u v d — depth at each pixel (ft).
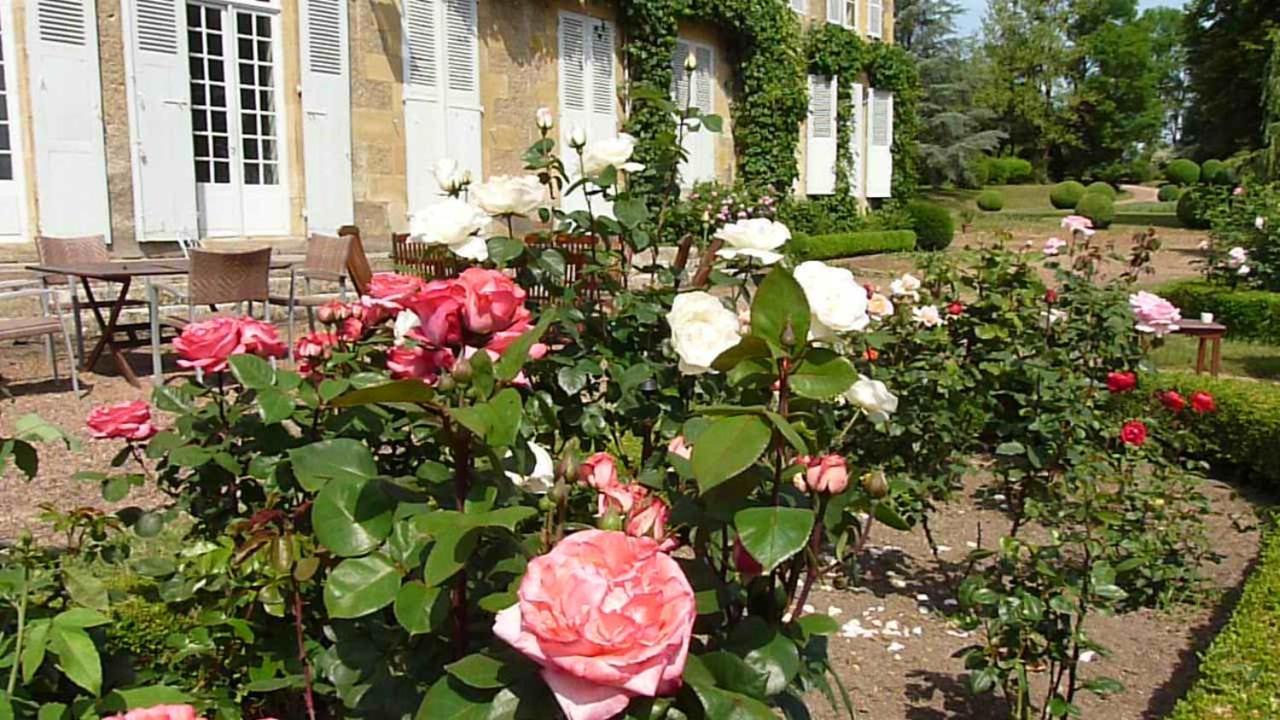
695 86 56.75
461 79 41.91
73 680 4.89
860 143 72.23
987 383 16.35
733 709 3.91
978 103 132.05
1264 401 19.25
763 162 60.54
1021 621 9.46
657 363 8.70
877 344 9.91
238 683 6.77
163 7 31.68
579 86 48.42
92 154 30.22
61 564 6.63
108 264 23.88
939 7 116.37
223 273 22.35
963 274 18.19
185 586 6.70
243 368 6.32
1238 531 16.55
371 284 6.08
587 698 3.38
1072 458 14.39
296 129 35.94
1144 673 11.64
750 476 4.68
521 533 5.15
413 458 6.79
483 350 4.94
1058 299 17.43
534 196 8.03
